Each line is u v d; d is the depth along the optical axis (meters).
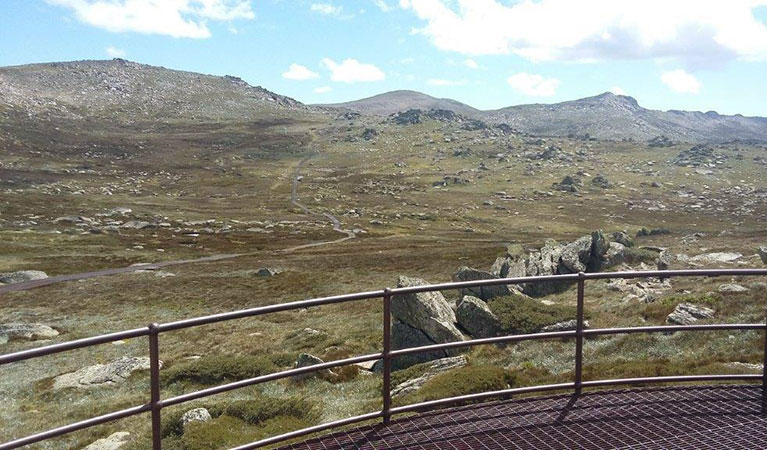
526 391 5.46
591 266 37.25
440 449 4.72
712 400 5.61
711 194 168.25
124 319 40.53
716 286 24.89
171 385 21.84
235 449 4.35
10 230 95.19
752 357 12.30
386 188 182.50
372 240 97.56
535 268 34.69
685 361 12.98
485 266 52.47
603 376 12.33
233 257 77.94
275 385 19.94
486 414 5.43
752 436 4.82
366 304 36.47
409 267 57.25
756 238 59.06
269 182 188.75
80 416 18.88
